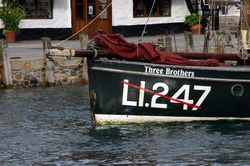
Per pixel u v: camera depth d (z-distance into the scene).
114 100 40.56
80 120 45.41
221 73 41.09
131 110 40.72
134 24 88.44
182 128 40.84
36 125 44.22
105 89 40.50
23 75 60.75
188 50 67.62
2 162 35.53
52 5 82.06
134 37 87.38
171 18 91.56
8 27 78.00
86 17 84.44
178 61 40.72
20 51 68.19
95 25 85.12
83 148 37.66
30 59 60.84
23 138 40.56
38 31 81.44
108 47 40.09
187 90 40.91
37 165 34.88
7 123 45.06
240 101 41.69
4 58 59.75
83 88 60.25
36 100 53.97
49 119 46.03
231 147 37.19
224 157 35.34
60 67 61.91
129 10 88.00
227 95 41.44
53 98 54.91
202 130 40.56
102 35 40.34
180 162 34.53
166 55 40.75
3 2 78.69
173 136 39.25
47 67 61.06
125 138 39.06
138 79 40.41
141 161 34.88
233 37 65.62
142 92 40.53
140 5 89.12
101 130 40.72
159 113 40.94
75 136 40.50
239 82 41.44
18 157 36.41
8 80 60.03
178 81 40.75
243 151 36.44
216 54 42.56
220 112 41.62
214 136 39.22
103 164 34.56
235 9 67.38
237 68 41.38
